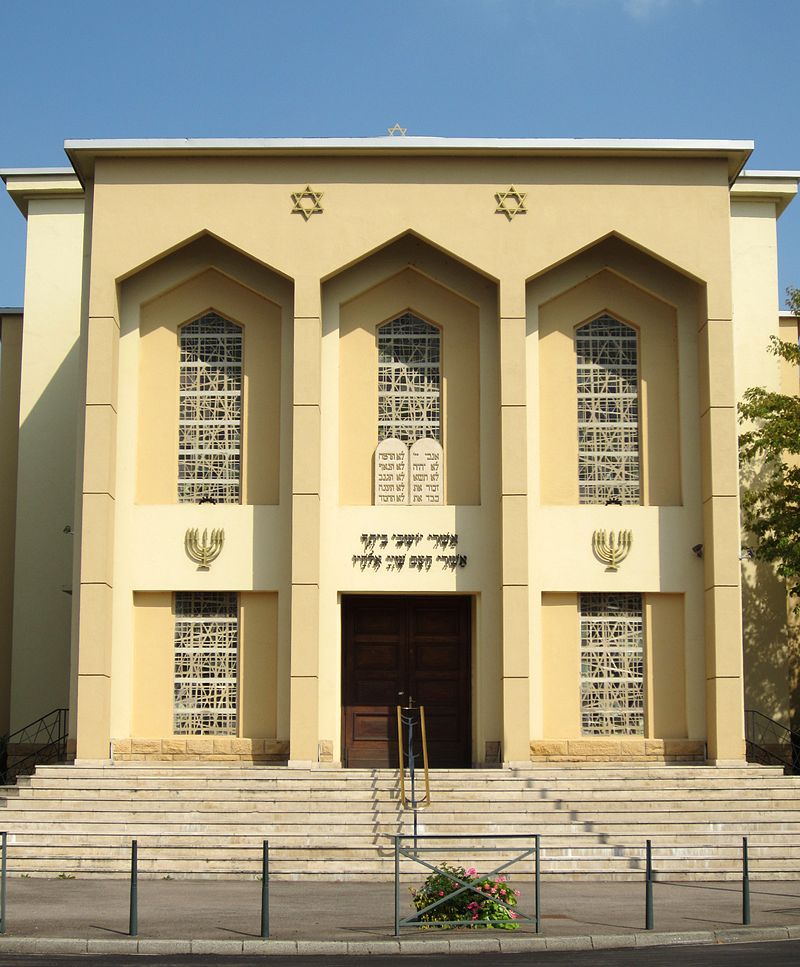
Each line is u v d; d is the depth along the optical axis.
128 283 25.52
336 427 25.25
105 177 24.92
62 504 30.59
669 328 25.84
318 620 24.03
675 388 25.67
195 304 25.75
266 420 25.48
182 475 25.39
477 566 24.88
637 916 16.31
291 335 25.47
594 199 24.92
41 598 30.25
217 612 25.11
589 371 25.77
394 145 24.62
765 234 30.70
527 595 24.05
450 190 24.88
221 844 20.11
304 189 24.86
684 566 25.05
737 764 23.59
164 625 24.98
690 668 24.78
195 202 24.84
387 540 24.89
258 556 24.88
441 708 25.59
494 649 24.59
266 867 14.78
